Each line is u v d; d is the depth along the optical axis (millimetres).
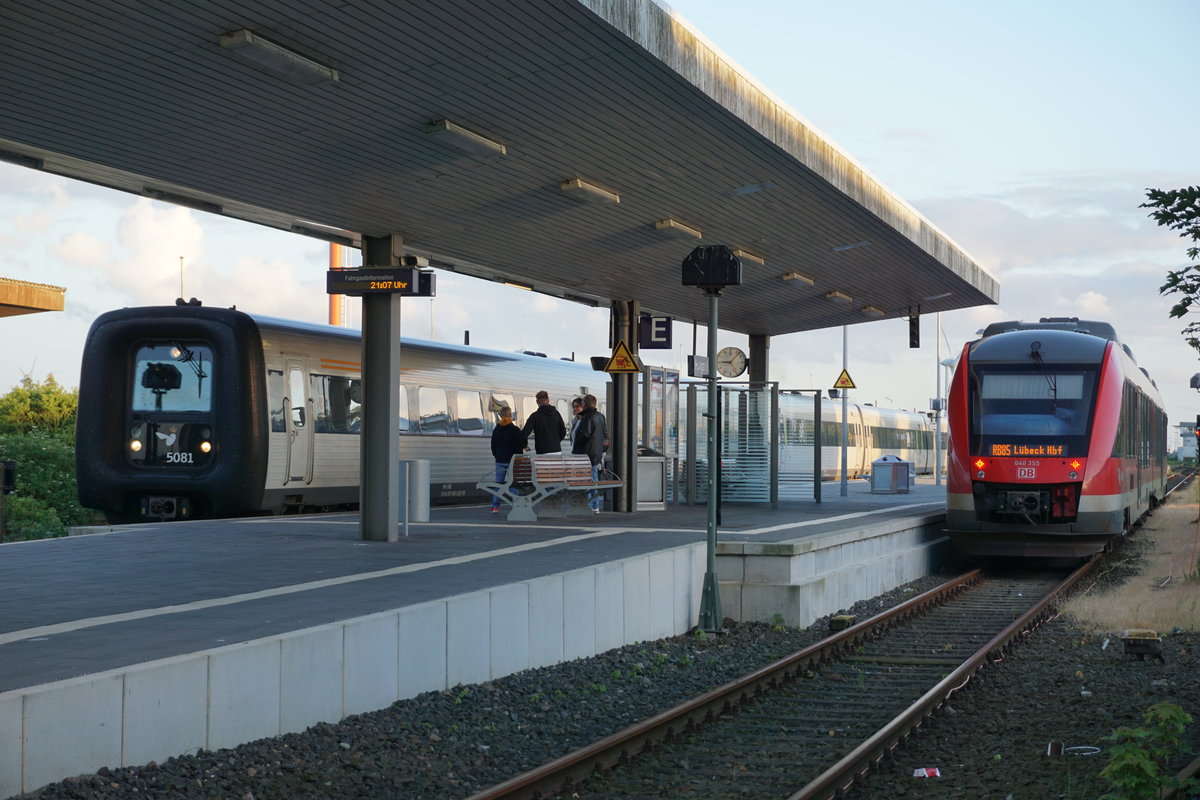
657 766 8273
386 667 9062
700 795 7605
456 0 9727
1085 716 9867
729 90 12648
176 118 11812
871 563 17953
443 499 26625
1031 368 20594
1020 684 11414
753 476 25047
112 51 10133
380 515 15820
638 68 11367
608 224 17078
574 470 20797
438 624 9664
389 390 15977
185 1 9328
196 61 10461
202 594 10594
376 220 16047
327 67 10844
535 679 10586
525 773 7266
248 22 9805
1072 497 19828
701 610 14242
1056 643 13789
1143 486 25891
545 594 11188
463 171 14062
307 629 8414
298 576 11914
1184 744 8297
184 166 13414
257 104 11547
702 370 25547
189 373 20984
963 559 24500
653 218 17000
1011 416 20344
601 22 10266
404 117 12211
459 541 15703
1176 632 14328
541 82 11617
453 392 26797
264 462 21016
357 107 11828
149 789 6656
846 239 19156
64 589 10961
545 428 21656
